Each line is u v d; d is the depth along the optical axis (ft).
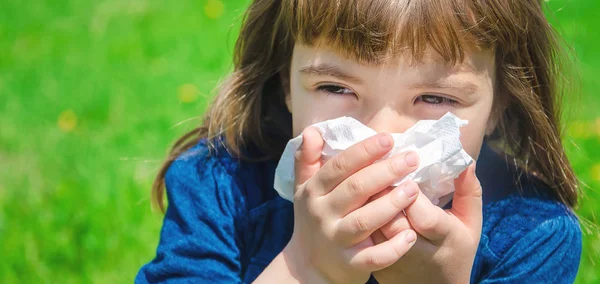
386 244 5.28
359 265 5.34
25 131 13.15
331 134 5.50
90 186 10.88
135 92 14.62
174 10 19.90
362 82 5.54
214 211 6.68
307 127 5.65
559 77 7.04
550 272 6.50
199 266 6.44
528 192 6.89
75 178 11.25
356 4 5.42
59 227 10.00
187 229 6.65
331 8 5.47
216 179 6.87
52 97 14.46
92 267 9.31
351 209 5.33
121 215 10.14
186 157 7.18
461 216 5.67
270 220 6.82
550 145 6.84
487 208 6.82
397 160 5.17
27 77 15.58
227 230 6.63
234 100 7.04
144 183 10.78
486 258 6.61
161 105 13.98
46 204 10.52
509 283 6.45
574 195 7.12
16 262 9.39
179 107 13.82
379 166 5.20
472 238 5.60
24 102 14.30
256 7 6.88
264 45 6.88
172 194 6.94
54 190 10.89
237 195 6.82
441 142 5.31
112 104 13.99
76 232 9.91
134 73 15.69
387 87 5.51
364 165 5.23
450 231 5.45
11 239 9.70
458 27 5.56
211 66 15.79
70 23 19.15
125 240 9.69
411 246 5.32
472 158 5.92
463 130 5.81
